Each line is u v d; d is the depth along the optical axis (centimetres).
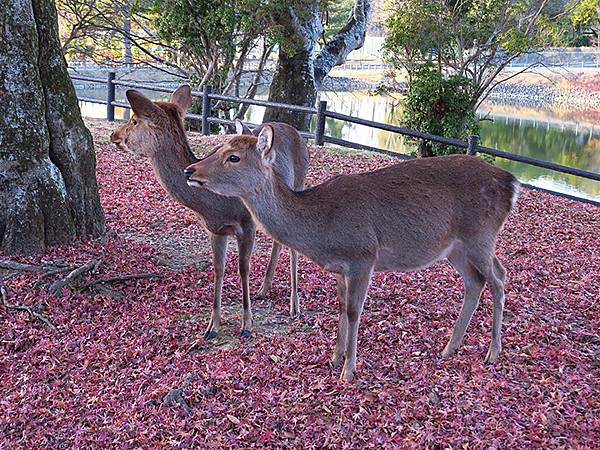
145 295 307
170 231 405
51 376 245
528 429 205
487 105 1652
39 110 328
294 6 824
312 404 220
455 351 258
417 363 249
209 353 258
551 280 348
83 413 222
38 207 331
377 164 609
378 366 247
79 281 311
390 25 916
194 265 348
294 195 229
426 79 849
